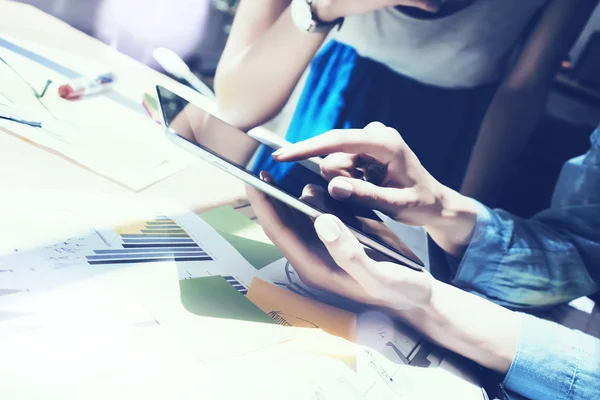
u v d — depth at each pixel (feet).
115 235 1.16
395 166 1.67
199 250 1.28
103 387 0.72
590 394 1.38
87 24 2.68
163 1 2.45
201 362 0.86
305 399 0.88
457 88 2.18
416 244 1.95
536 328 1.47
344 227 1.21
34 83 1.85
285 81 2.39
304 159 1.48
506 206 2.27
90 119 1.78
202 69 2.55
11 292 0.83
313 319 1.18
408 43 2.15
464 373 1.28
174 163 1.75
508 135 2.18
